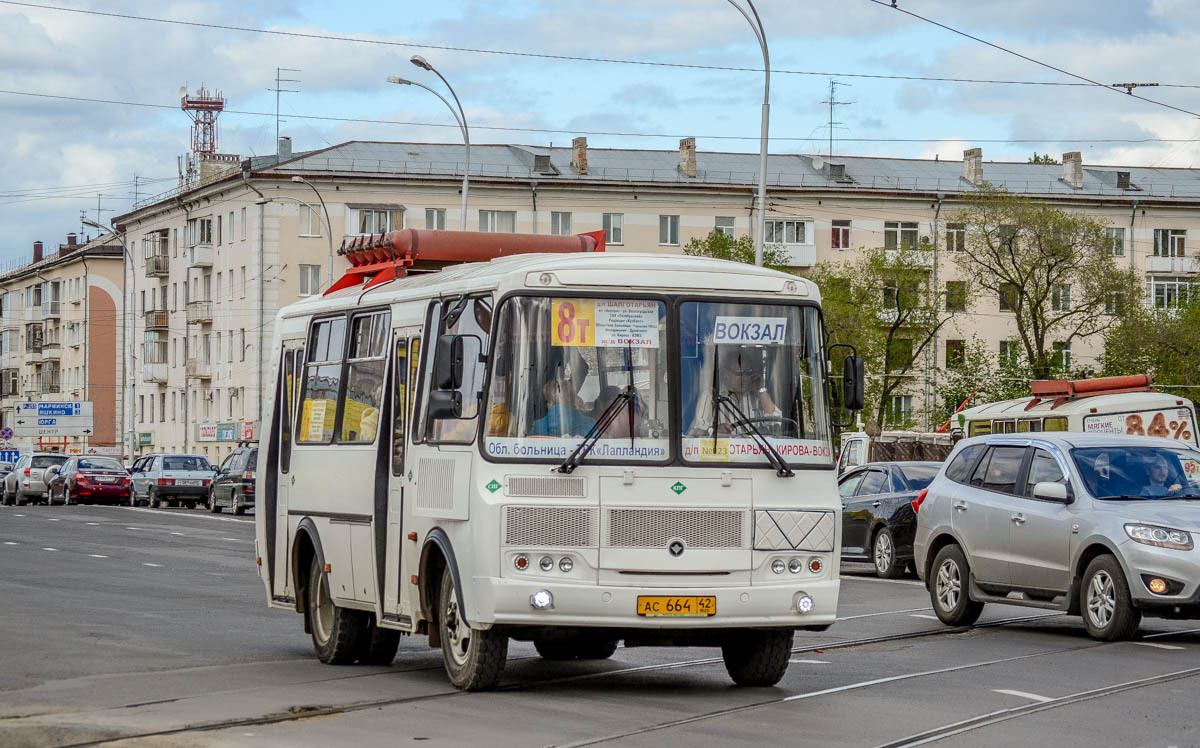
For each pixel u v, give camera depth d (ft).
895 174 291.99
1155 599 50.21
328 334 48.96
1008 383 217.36
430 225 266.57
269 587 51.93
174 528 130.72
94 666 44.47
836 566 39.09
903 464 88.79
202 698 37.91
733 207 277.03
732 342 38.83
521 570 37.11
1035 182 298.15
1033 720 34.86
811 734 32.89
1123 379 113.80
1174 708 36.70
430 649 51.44
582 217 271.28
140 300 339.16
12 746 31.04
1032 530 54.80
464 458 38.27
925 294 233.14
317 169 264.72
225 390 284.41
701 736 32.55
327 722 34.22
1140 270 290.97
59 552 98.32
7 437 283.79
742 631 39.09
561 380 37.76
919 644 51.21
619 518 37.42
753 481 38.32
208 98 388.57
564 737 32.35
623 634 38.06
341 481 46.06
